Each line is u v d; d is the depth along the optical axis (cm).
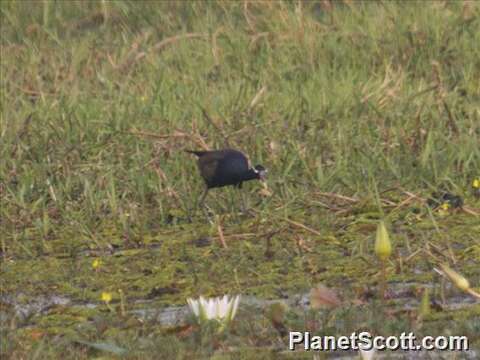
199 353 1182
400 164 1789
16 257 1580
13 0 2738
